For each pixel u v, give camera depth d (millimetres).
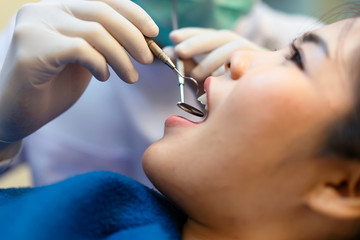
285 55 658
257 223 607
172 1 1104
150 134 1287
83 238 593
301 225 602
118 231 638
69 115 1309
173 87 1322
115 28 746
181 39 986
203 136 612
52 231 548
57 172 1317
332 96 556
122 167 1368
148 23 774
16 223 549
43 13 748
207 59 932
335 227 590
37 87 738
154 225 639
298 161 567
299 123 560
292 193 581
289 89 567
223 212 605
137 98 1315
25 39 708
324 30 613
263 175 577
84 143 1312
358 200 571
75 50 694
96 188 633
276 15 1602
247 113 577
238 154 579
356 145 547
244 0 1289
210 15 1252
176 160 624
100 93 1323
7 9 1705
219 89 641
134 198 681
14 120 775
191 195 612
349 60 562
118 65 754
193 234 658
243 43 961
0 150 852
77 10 759
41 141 1284
